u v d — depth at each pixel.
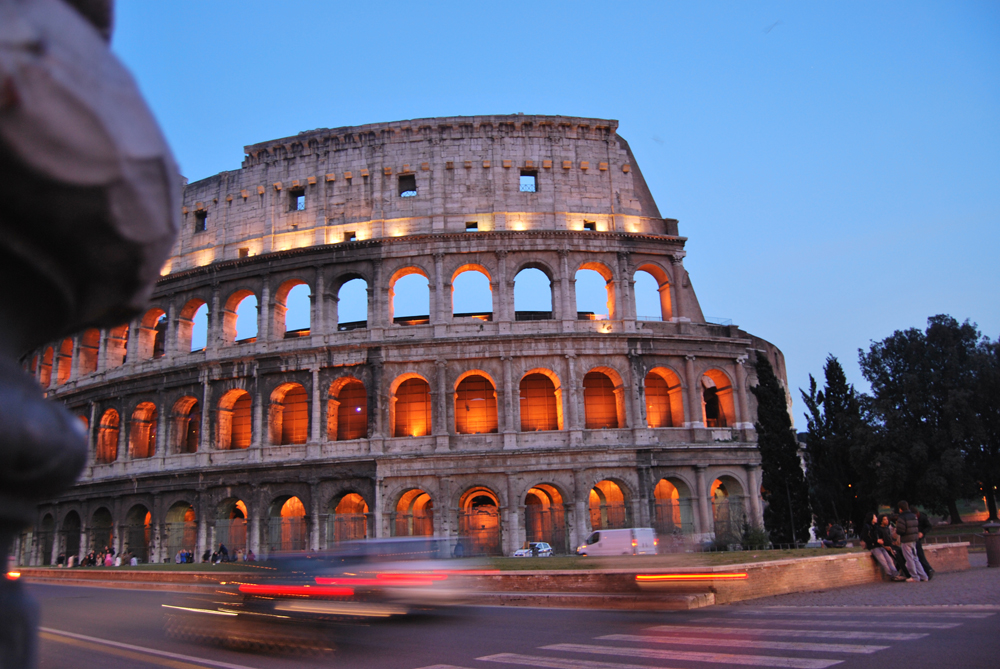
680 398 74.56
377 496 67.94
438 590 25.38
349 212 77.50
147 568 60.59
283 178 80.06
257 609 25.38
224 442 75.56
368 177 78.06
